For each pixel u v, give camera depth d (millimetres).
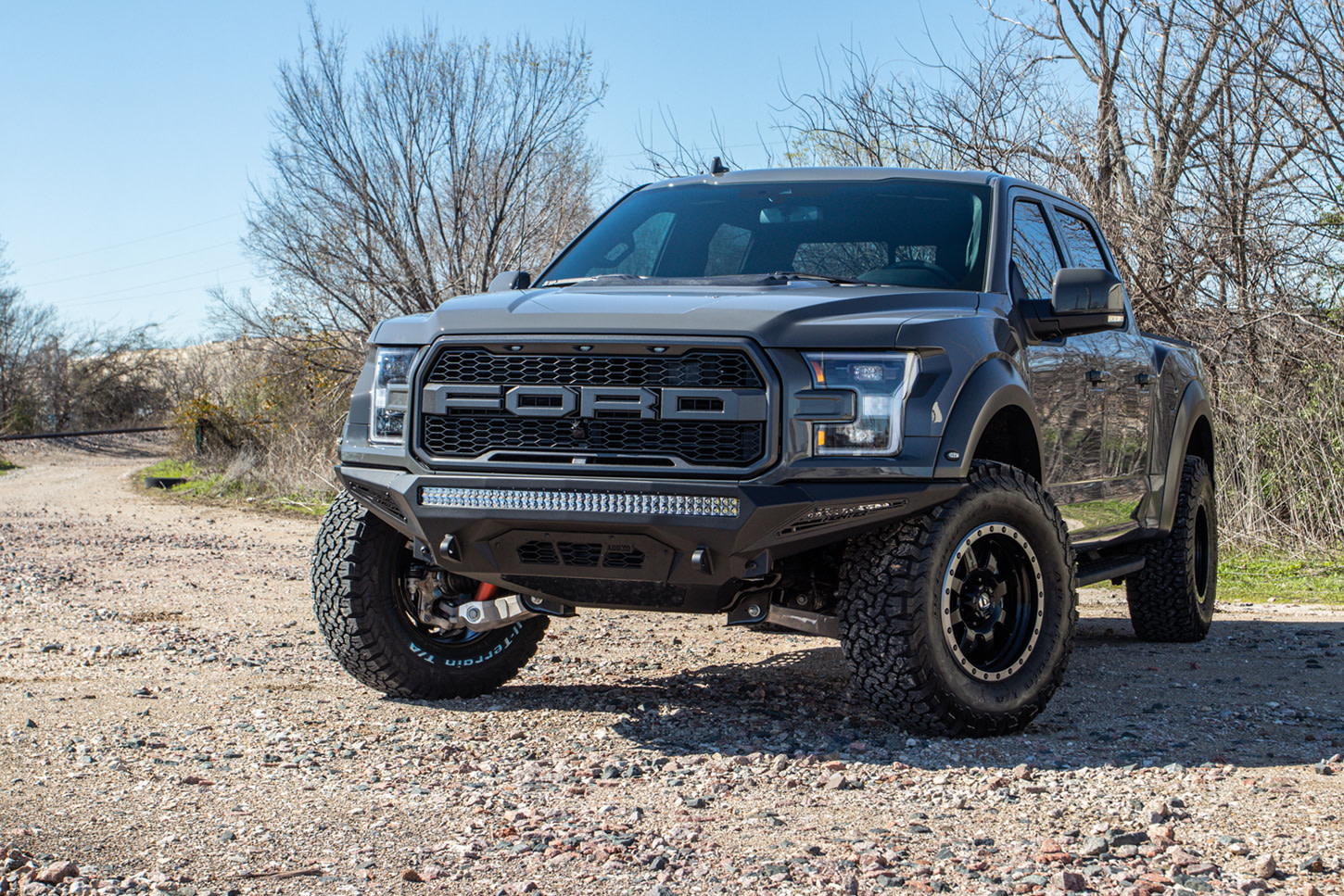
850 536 3912
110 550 11719
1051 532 4230
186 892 2686
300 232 23234
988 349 4109
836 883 2732
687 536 3732
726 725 4375
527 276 5250
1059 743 4055
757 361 3697
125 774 3709
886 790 3482
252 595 8453
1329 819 3145
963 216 4980
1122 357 5703
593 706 4707
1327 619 7527
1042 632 4227
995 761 3811
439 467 3971
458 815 3279
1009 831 3092
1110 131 13539
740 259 5008
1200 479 6629
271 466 20562
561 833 3107
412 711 4637
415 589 4746
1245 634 6938
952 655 3980
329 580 4605
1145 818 3148
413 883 2758
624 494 3748
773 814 3250
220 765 3818
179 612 7602
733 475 3703
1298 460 10562
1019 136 14164
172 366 53281
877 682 3959
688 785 3568
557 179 24547
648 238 5305
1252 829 3074
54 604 7891
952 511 3939
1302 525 10375
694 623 7047
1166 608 6422
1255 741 4094
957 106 14508
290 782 3619
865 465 3744
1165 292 12320
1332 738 4141
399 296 23641
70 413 52812
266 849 3000
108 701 4836
